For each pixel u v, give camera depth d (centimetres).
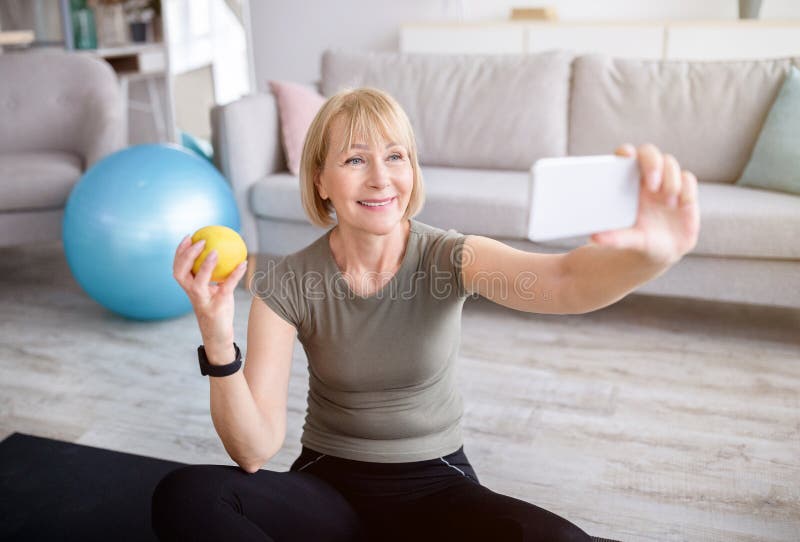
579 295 103
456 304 124
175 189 271
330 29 527
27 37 408
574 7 457
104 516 177
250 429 113
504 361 260
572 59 335
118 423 227
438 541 122
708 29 396
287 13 534
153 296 278
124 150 287
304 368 255
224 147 315
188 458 209
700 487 191
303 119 332
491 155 335
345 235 123
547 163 75
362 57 360
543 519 111
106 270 272
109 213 267
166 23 472
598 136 321
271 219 320
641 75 318
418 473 127
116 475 194
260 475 118
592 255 100
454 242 122
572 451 208
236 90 545
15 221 323
